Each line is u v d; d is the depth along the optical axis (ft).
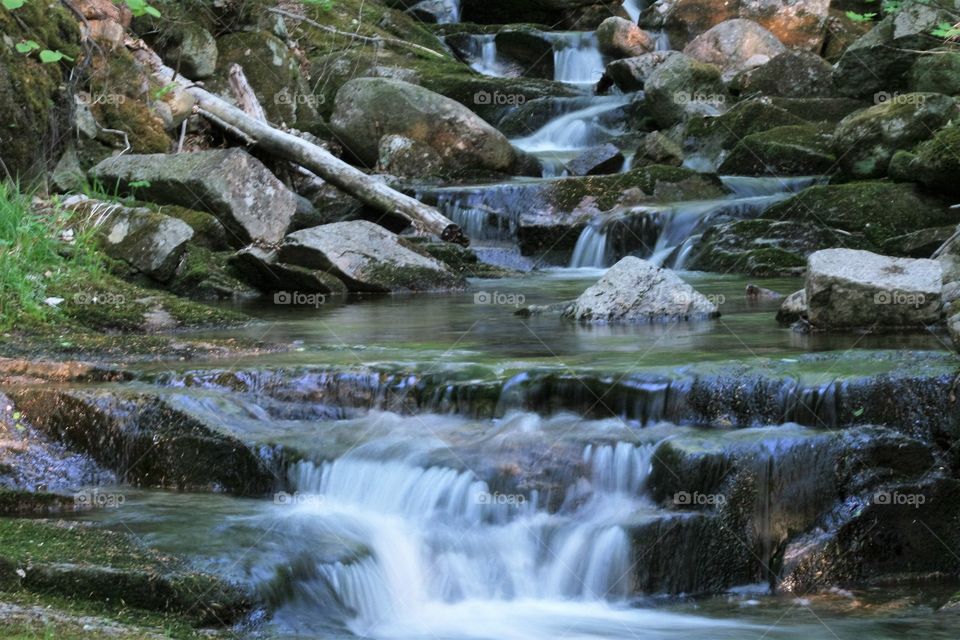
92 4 61.11
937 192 57.72
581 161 74.28
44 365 31.63
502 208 65.72
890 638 21.12
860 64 73.15
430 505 25.26
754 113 73.31
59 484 26.99
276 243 54.70
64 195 52.65
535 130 85.81
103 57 60.39
